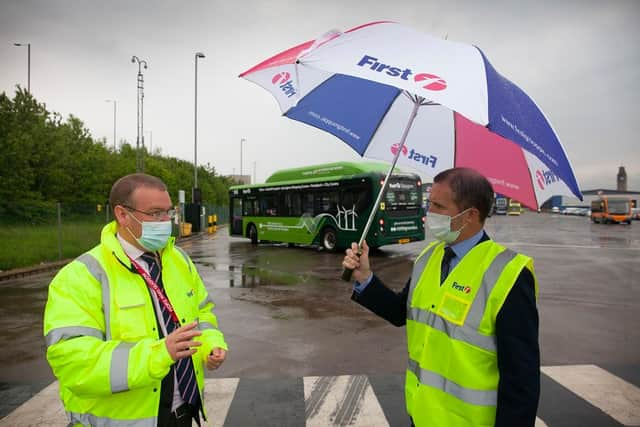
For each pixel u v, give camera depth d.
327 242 14.88
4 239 13.59
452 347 1.64
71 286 1.65
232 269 11.44
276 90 2.52
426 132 2.46
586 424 3.34
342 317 6.56
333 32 1.86
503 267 1.62
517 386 1.49
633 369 4.41
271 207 17.25
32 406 3.69
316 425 3.34
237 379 4.21
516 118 1.63
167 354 1.50
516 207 69.81
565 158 1.90
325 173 14.98
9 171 21.19
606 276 9.95
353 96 2.57
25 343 5.47
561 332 5.68
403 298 2.14
